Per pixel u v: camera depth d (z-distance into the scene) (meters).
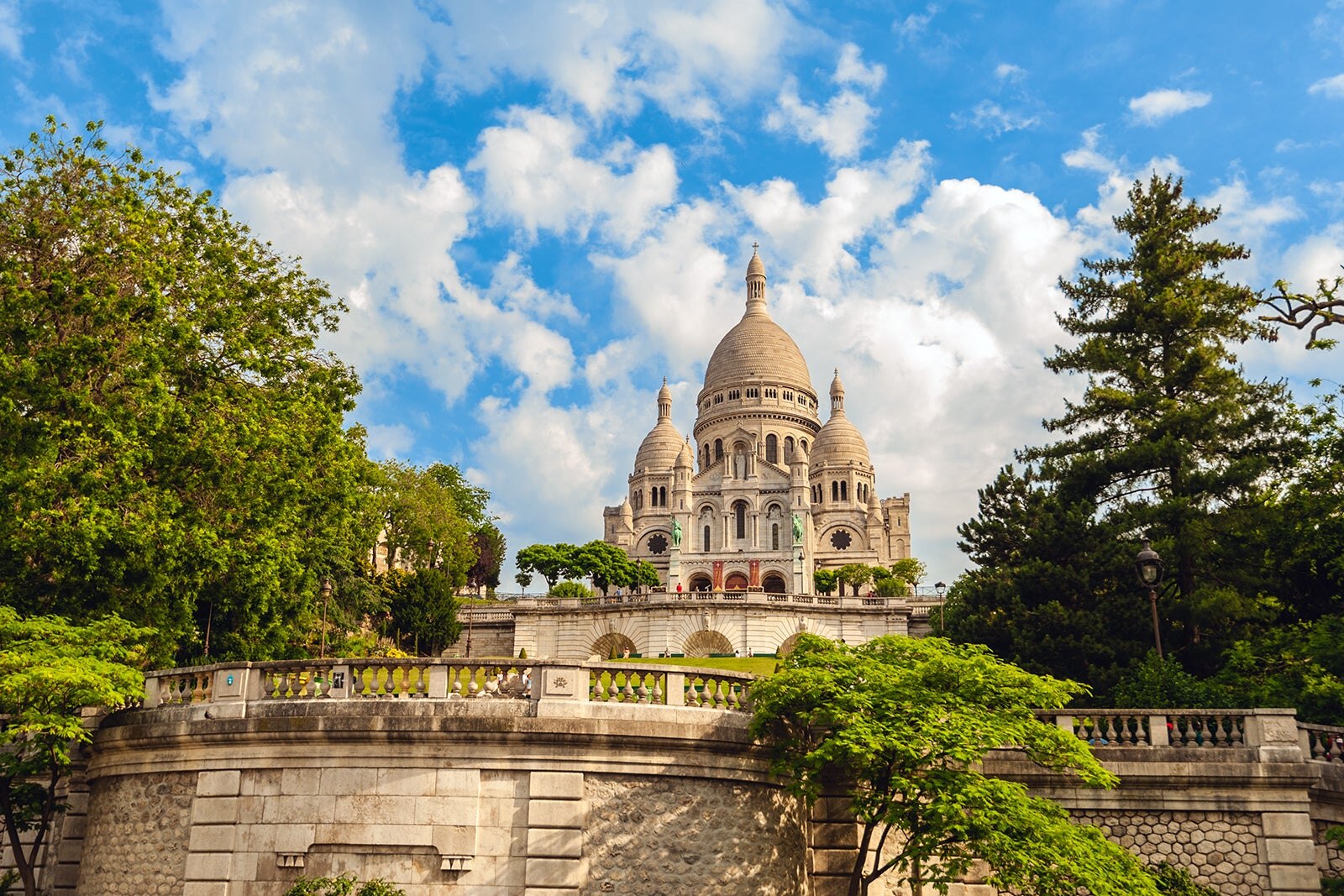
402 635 79.50
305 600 42.44
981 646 26.00
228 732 23.22
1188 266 48.91
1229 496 45.12
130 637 30.31
